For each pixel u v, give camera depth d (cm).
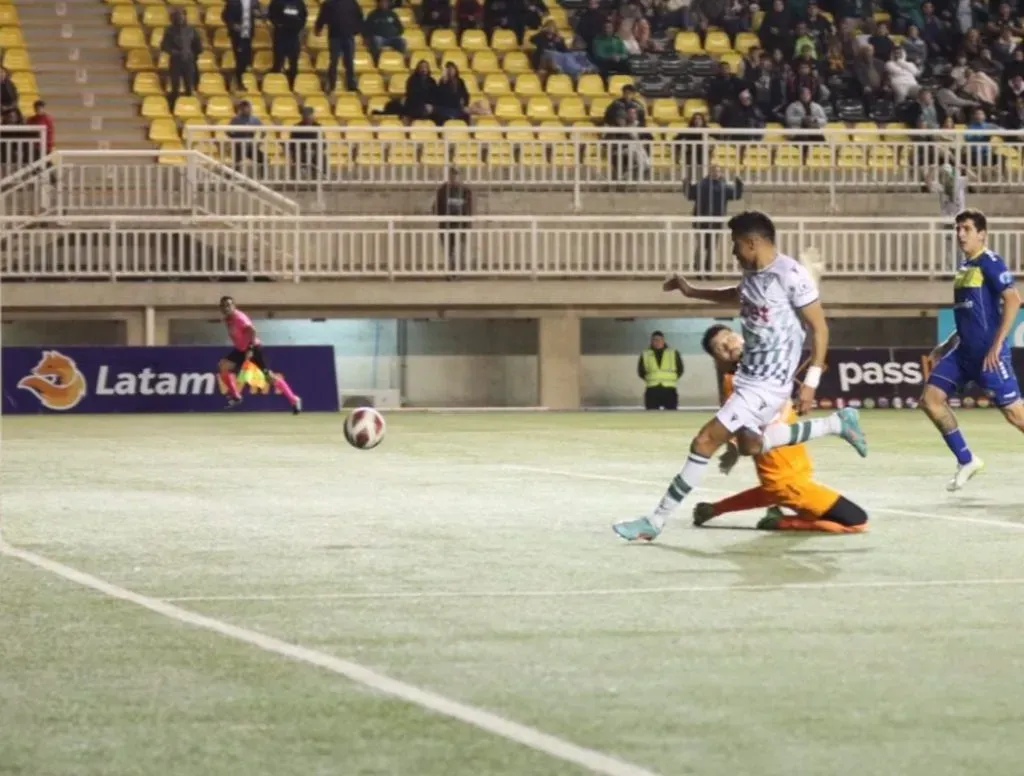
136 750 1180
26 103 7769
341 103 7962
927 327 7538
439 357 7294
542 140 7725
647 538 2284
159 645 1566
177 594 1883
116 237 6838
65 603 1819
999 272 2912
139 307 6875
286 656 1509
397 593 1877
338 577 2006
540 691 1363
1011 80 8356
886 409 6794
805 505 2389
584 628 1648
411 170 7606
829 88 8319
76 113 7750
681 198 7594
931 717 1273
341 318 7012
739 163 7538
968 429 5266
